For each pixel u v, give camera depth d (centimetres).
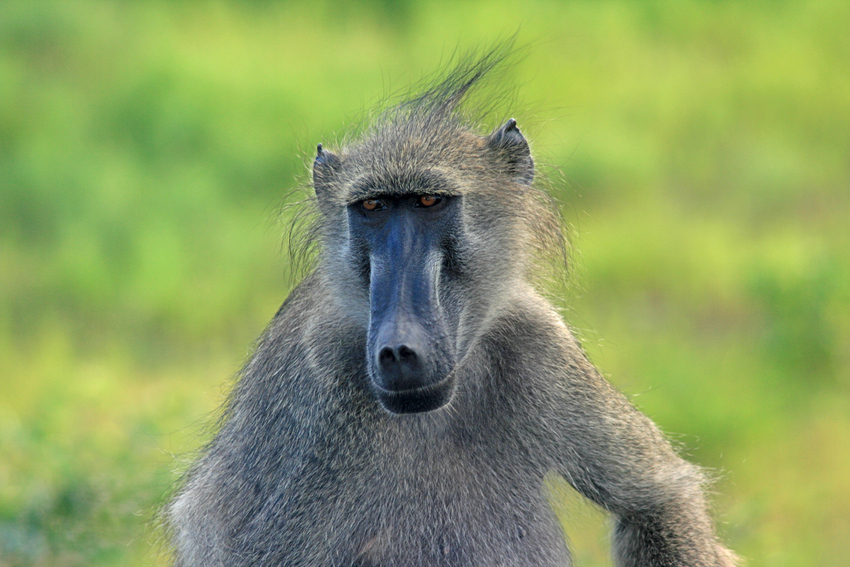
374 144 651
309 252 701
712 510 717
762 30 2759
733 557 696
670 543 662
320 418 629
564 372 644
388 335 565
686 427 1259
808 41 2731
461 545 629
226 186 1988
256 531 641
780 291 1496
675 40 2703
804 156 2280
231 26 2561
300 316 670
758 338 1519
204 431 803
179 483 757
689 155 2248
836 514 1096
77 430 1155
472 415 634
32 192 1897
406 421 624
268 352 682
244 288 1691
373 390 614
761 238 1892
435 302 592
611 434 647
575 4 2703
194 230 1844
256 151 2036
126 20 2512
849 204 2066
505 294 642
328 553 628
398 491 625
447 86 725
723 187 2141
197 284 1686
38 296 1664
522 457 639
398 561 629
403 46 2472
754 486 1160
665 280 1728
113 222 1844
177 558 714
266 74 2272
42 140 2048
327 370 632
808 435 1266
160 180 1975
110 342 1541
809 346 1428
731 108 2439
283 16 2614
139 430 1066
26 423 1148
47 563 878
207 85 2202
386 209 620
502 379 636
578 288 852
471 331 627
